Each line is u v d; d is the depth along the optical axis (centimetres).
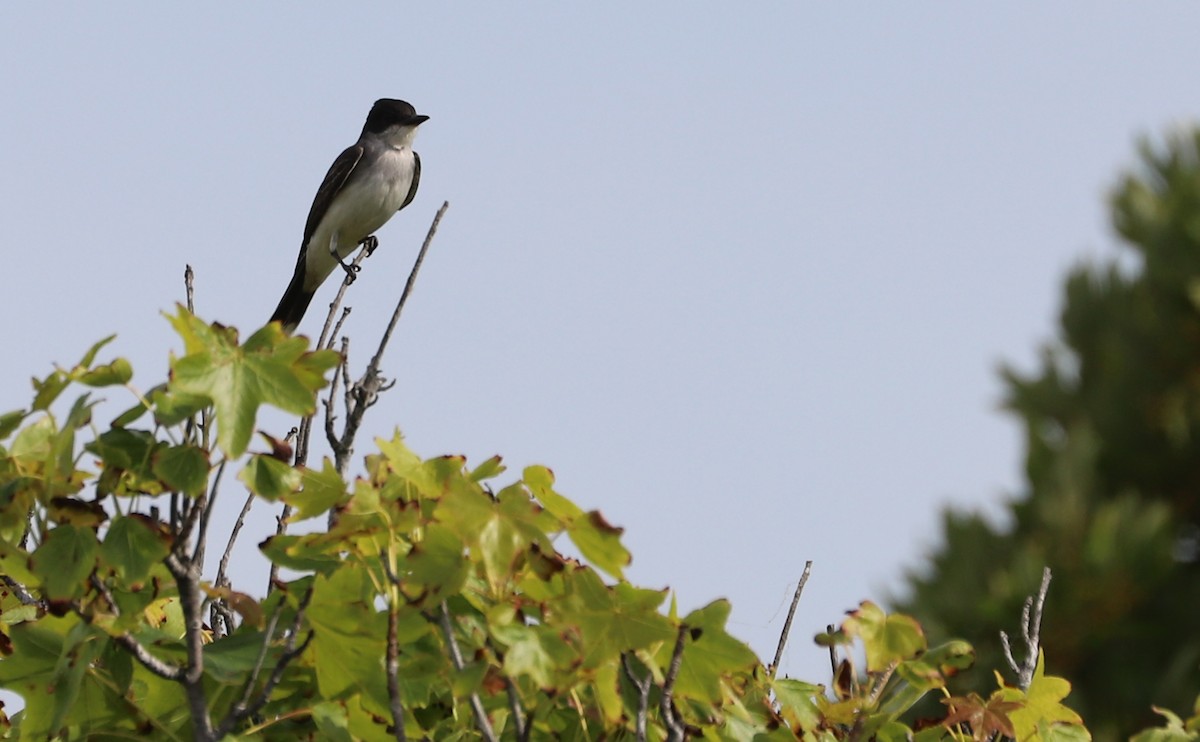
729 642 650
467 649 653
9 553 625
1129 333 3072
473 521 594
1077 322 3122
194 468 597
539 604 638
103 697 668
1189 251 3056
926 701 1495
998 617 2723
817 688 743
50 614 646
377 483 663
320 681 653
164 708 677
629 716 641
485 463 652
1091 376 3100
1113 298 3108
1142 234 3125
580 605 598
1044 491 2894
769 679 737
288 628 694
